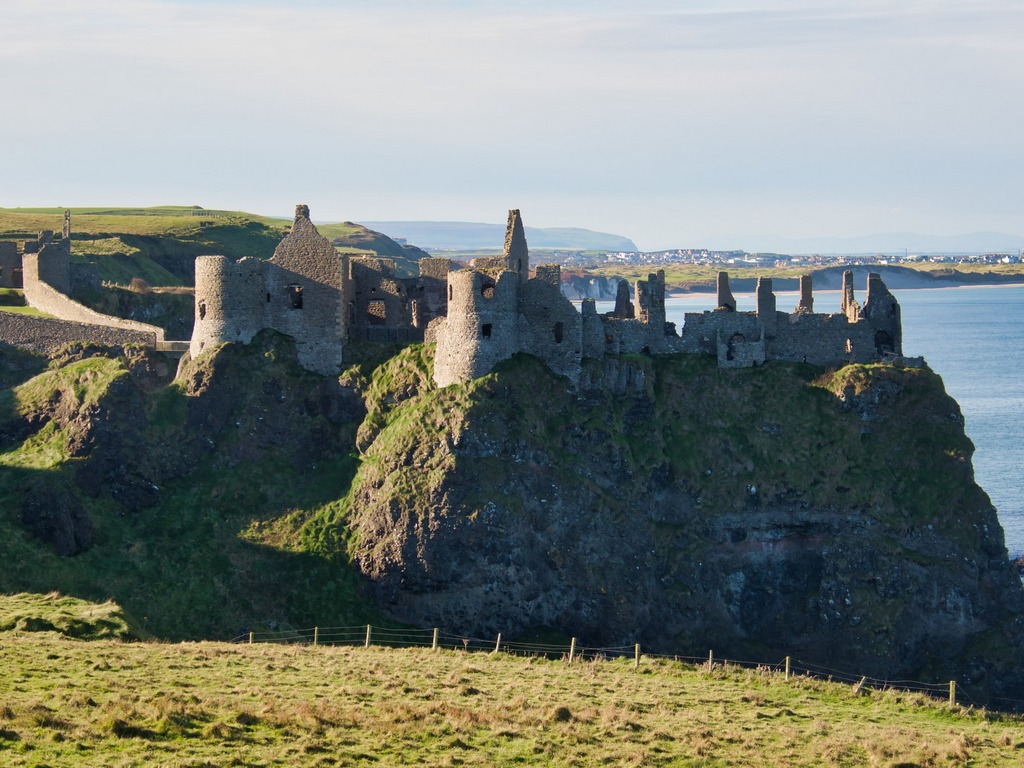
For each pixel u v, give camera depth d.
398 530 131.12
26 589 120.25
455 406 135.75
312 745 72.62
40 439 138.62
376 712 79.69
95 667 85.06
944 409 147.00
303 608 128.38
